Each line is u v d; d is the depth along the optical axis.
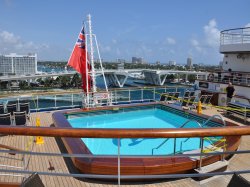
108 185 4.09
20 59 115.88
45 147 6.11
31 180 2.12
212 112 10.68
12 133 2.19
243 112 9.20
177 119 10.39
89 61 10.85
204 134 2.23
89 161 4.42
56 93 10.68
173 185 4.06
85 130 2.20
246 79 11.39
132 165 4.22
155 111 11.50
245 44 11.91
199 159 4.50
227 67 13.93
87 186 4.04
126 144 7.14
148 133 2.20
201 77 14.80
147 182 4.19
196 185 4.04
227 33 13.13
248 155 5.59
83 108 10.18
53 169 4.80
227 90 11.09
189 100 11.51
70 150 5.04
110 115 10.43
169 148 6.81
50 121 8.91
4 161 5.10
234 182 2.15
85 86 10.68
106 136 2.19
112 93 11.45
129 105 10.91
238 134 2.28
